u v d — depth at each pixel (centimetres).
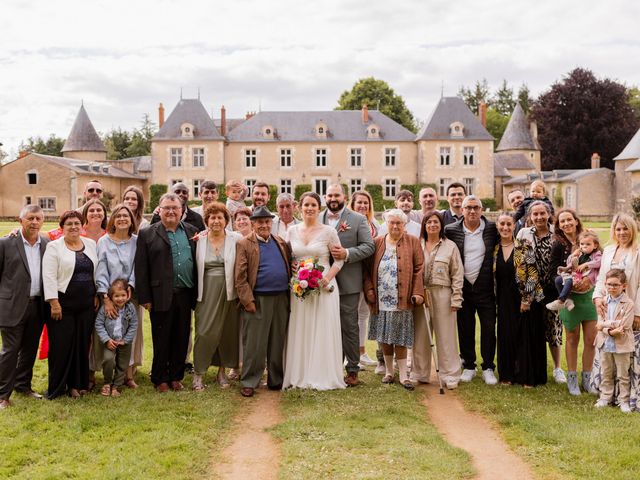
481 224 742
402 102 6341
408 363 815
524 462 500
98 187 775
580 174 4912
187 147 4756
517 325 711
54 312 632
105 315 663
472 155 4794
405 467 482
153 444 519
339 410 622
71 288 639
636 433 542
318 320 699
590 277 660
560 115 5672
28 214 629
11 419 574
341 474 469
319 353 700
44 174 4703
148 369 787
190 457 498
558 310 689
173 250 677
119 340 657
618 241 640
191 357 839
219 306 685
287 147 4856
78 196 4719
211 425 574
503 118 7912
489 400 654
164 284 663
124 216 672
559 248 699
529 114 6234
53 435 541
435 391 700
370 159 4869
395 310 701
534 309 704
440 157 4791
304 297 689
